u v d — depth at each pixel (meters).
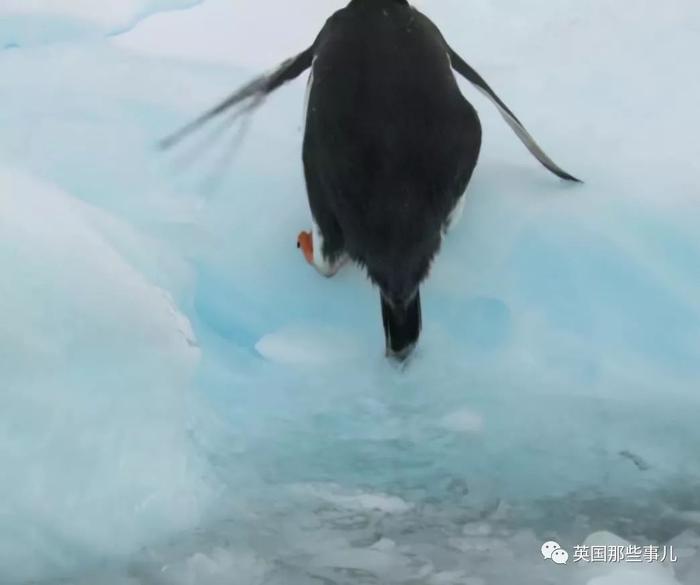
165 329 4.24
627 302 4.70
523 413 4.41
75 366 4.01
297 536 3.83
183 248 4.82
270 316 4.72
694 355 4.57
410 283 4.34
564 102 5.58
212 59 5.84
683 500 4.04
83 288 4.16
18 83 5.51
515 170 5.18
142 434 3.98
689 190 5.01
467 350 4.63
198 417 4.21
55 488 3.81
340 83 4.40
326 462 4.18
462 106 4.46
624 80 5.67
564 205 4.95
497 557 3.74
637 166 5.15
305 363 4.59
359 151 4.29
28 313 4.02
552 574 3.64
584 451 4.26
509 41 6.02
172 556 3.75
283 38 6.02
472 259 4.84
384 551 3.76
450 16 6.16
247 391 4.44
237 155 5.23
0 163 4.65
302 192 5.11
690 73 5.68
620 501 4.03
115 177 5.04
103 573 3.71
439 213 4.35
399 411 4.43
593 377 4.54
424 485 4.09
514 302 4.72
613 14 6.10
